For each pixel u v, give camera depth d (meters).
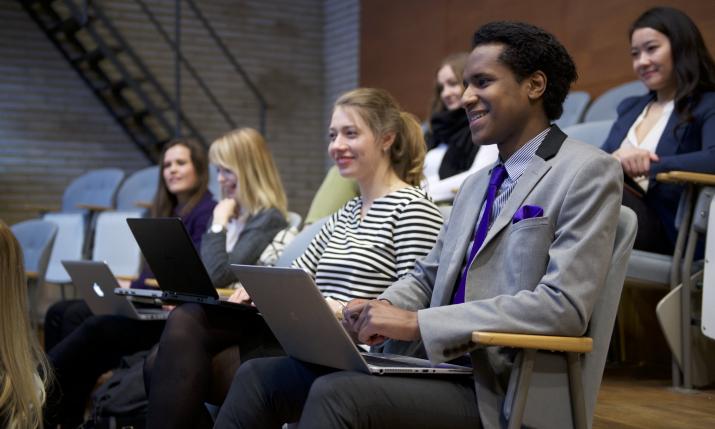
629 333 4.22
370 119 2.90
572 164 2.04
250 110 10.92
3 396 1.96
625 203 3.57
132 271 6.19
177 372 2.71
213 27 10.77
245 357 2.90
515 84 2.14
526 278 1.99
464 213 2.29
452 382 2.05
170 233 2.89
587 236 1.93
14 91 9.85
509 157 2.20
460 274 2.21
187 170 4.43
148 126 10.34
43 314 8.36
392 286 2.38
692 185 3.36
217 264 3.71
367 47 10.05
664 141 3.69
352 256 2.78
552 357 1.96
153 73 10.48
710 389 3.44
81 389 3.65
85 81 10.16
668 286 3.47
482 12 8.11
